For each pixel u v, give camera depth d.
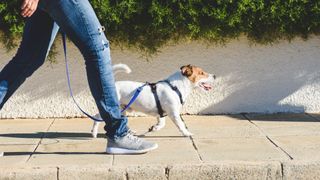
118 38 5.46
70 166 3.89
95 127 4.76
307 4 5.37
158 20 5.27
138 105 4.72
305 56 5.57
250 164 3.91
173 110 4.67
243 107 5.61
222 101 5.60
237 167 3.89
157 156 4.13
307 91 5.60
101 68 3.99
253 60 5.56
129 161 4.01
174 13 5.30
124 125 4.16
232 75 5.57
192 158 4.06
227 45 5.54
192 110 5.61
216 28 5.38
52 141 4.65
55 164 3.96
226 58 5.55
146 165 3.89
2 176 3.85
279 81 5.59
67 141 4.64
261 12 5.34
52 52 5.48
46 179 3.86
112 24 5.36
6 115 5.54
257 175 3.90
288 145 4.39
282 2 5.34
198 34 5.45
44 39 4.11
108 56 4.02
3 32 5.43
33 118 5.55
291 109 5.62
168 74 5.54
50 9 3.88
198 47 5.53
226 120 5.37
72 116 5.57
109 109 4.09
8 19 5.24
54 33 4.14
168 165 3.89
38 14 4.07
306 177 3.92
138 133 4.89
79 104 5.55
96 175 3.86
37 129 5.11
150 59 5.53
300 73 5.59
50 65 5.50
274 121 5.29
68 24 3.90
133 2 5.26
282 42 5.55
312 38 5.55
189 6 5.27
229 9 5.31
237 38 5.52
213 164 3.90
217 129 4.99
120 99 4.73
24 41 4.09
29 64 4.11
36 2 3.79
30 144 4.56
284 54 5.57
